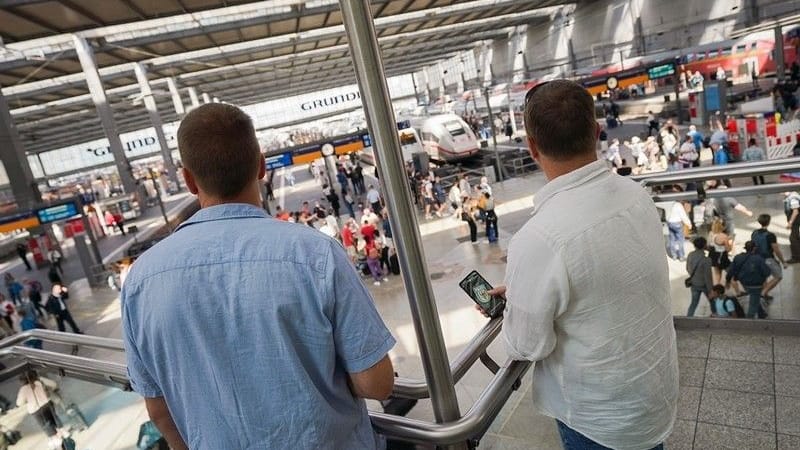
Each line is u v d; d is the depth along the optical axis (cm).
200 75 3738
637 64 2736
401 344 859
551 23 4125
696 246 298
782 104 1734
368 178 3012
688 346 291
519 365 147
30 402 254
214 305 95
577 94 120
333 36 3200
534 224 119
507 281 124
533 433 243
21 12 1502
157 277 99
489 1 3103
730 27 2498
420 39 4162
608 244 114
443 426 128
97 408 235
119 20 1792
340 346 98
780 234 273
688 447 224
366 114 116
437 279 1177
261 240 97
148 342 103
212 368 97
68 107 3875
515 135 3303
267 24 2459
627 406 123
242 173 104
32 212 1662
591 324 118
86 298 1714
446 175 2444
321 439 98
